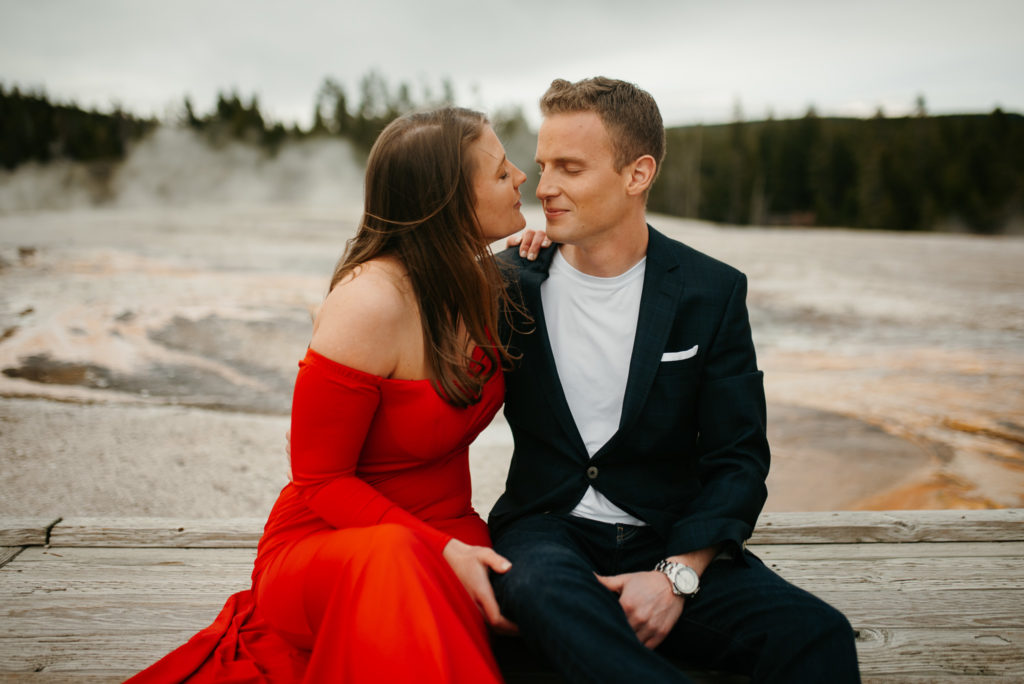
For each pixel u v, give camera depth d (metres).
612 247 1.69
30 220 16.22
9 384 5.47
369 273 1.54
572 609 1.30
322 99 59.94
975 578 2.16
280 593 1.51
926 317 8.56
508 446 4.52
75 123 46.94
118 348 6.49
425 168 1.54
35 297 8.08
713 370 1.67
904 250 15.64
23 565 2.22
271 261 10.87
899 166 50.38
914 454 4.52
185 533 2.35
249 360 6.30
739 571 1.55
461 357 1.57
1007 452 4.55
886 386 5.97
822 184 56.06
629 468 1.69
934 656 1.79
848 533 2.38
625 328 1.71
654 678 1.23
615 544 1.64
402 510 1.50
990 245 17.30
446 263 1.55
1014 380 6.15
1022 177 47.75
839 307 9.05
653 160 1.66
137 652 1.80
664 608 1.47
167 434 4.61
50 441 4.41
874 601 2.04
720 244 16.30
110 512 3.51
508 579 1.38
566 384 1.71
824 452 4.56
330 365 1.46
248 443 4.50
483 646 1.35
